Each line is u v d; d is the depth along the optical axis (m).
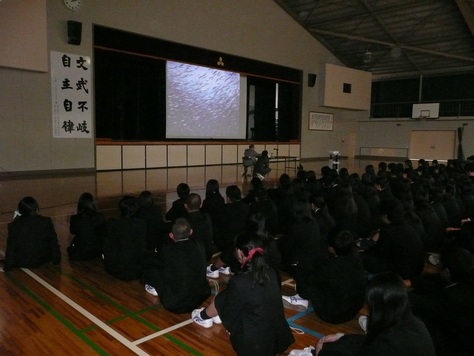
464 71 16.52
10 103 9.06
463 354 1.83
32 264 3.39
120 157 11.39
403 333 1.38
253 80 14.96
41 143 9.63
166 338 2.36
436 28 13.86
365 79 18.06
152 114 12.23
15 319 2.55
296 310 2.80
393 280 1.40
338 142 18.44
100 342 2.30
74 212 5.75
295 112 16.27
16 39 8.69
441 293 1.92
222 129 14.25
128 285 3.14
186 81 12.99
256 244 2.02
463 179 6.04
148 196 3.93
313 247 3.14
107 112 10.99
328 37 16.11
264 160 10.33
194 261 2.56
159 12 11.40
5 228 4.79
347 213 4.05
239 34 13.54
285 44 15.15
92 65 10.30
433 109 17.17
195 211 3.40
